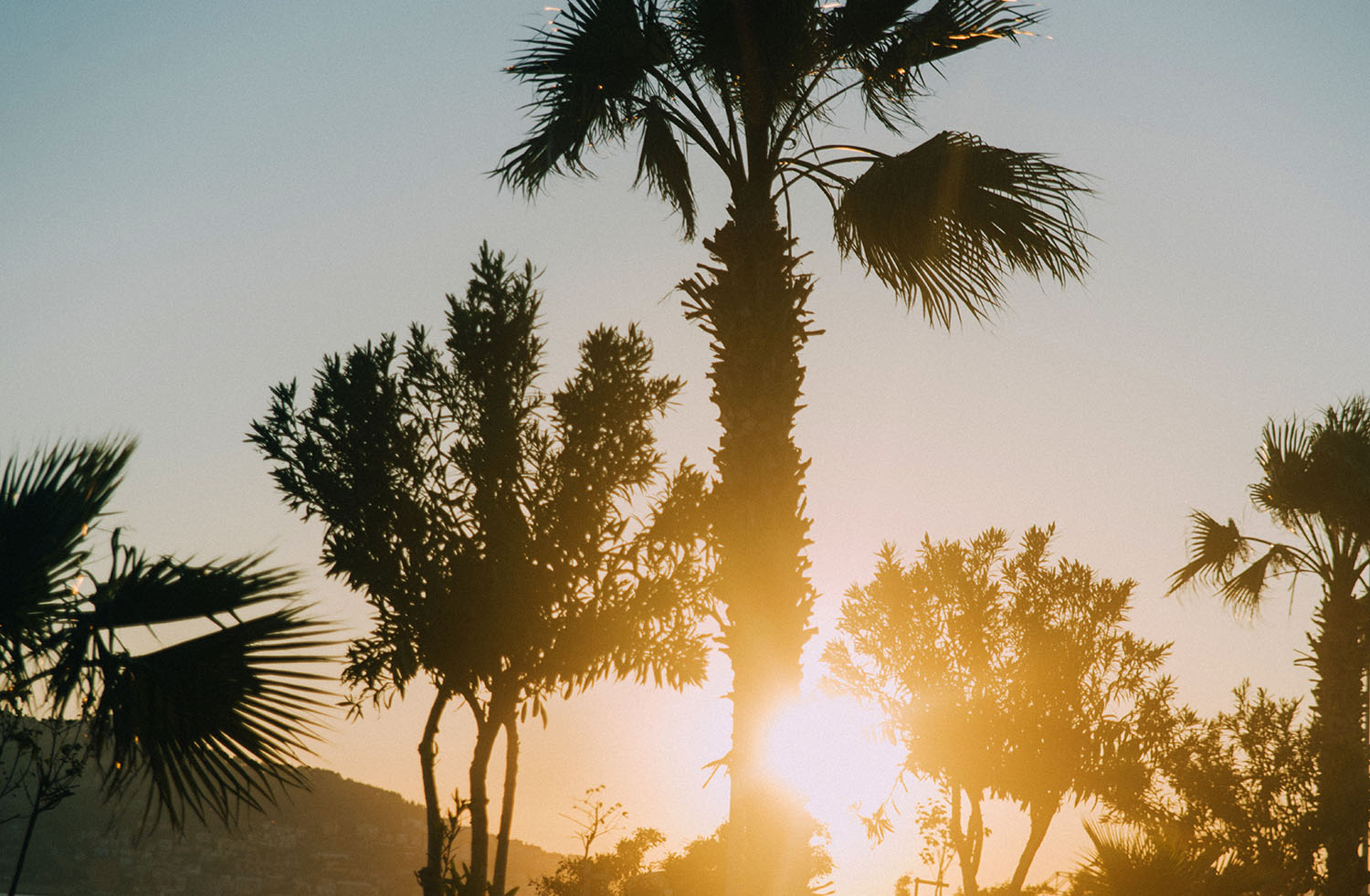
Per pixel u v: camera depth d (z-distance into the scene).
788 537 8.41
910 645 27.89
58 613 6.76
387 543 23.23
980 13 9.36
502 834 24.20
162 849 111.88
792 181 9.53
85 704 6.85
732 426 8.59
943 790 27.61
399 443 23.58
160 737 6.89
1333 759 20.14
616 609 23.14
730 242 8.90
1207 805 22.12
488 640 23.05
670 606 23.17
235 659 6.89
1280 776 21.28
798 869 8.00
